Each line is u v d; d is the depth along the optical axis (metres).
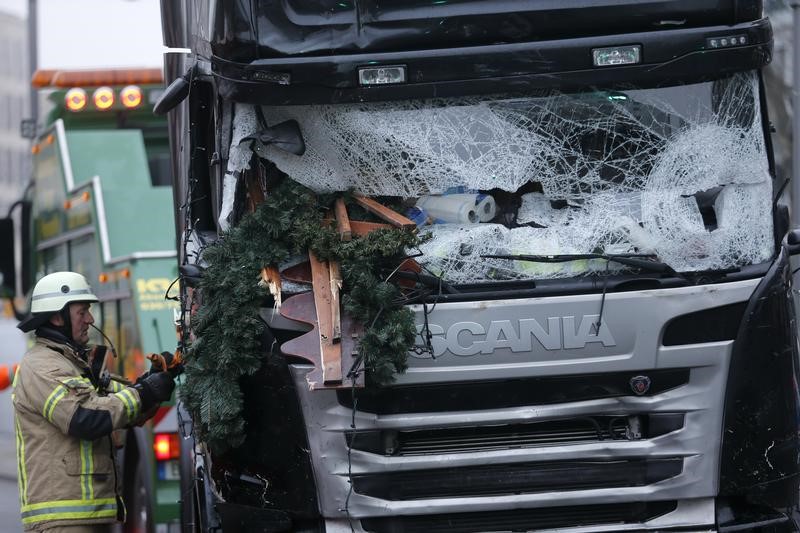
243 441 8.93
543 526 9.16
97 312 15.57
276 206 8.95
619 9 9.09
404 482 8.98
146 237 15.16
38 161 18.00
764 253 9.09
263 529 9.10
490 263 8.93
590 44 9.02
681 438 8.91
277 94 8.98
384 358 8.54
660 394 8.91
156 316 14.16
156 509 13.27
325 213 9.27
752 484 8.99
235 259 8.88
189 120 10.20
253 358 8.77
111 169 16.31
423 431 8.98
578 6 9.09
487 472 9.01
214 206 10.01
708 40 9.04
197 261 9.50
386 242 8.73
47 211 17.50
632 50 9.02
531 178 9.25
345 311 8.76
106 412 9.84
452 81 9.02
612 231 8.98
